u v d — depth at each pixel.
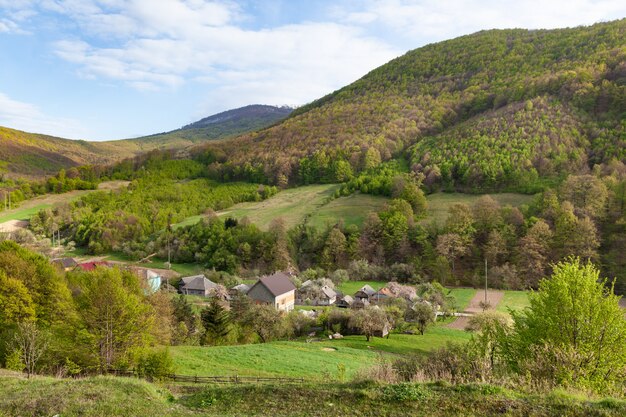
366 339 53.03
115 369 28.14
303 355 40.66
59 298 39.47
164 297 51.72
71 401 15.02
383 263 100.12
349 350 44.91
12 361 26.81
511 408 13.21
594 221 87.69
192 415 14.21
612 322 19.75
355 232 107.81
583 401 13.47
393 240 102.12
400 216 102.94
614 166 101.50
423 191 121.88
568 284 21.31
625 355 19.00
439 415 13.16
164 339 41.59
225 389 16.64
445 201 115.81
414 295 76.38
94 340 29.00
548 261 85.06
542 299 22.11
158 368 27.05
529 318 22.77
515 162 115.81
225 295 84.00
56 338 30.72
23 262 40.12
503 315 51.59
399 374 21.69
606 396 15.96
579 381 17.31
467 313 68.75
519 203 104.56
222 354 39.09
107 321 28.94
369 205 123.44
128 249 115.94
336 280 93.12
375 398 14.53
